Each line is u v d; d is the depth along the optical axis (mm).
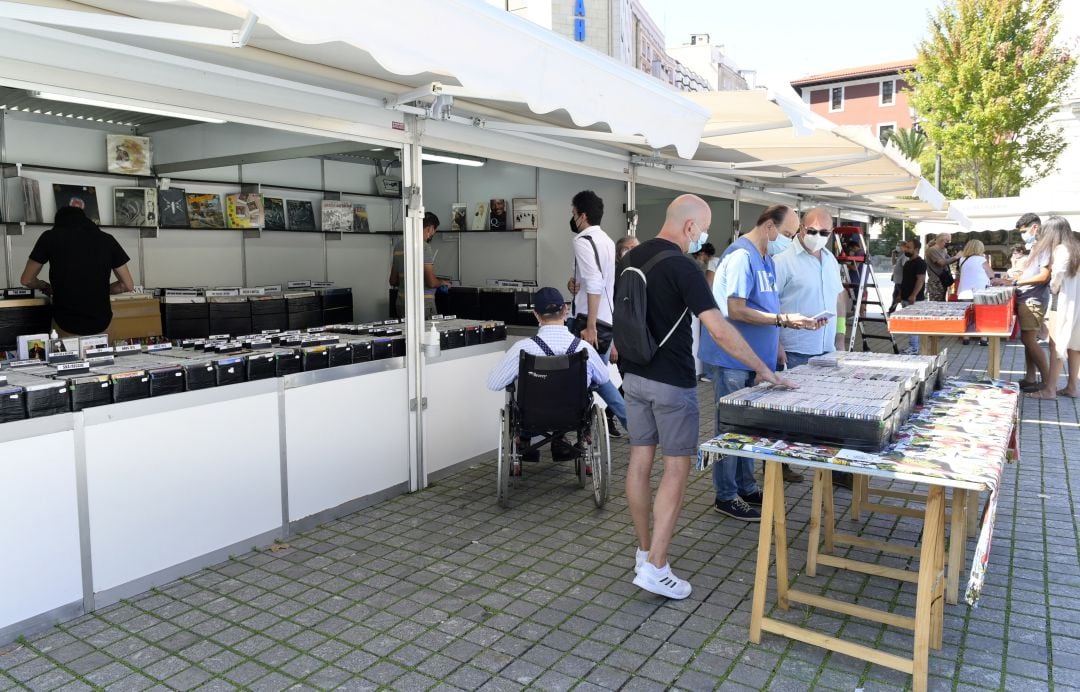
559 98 2924
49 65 2934
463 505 4496
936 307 6160
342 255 6988
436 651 2854
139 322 5195
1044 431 6176
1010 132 23953
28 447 2904
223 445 3637
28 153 5008
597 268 5285
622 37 21688
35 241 5086
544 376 4203
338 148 5395
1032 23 23406
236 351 3957
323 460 4168
